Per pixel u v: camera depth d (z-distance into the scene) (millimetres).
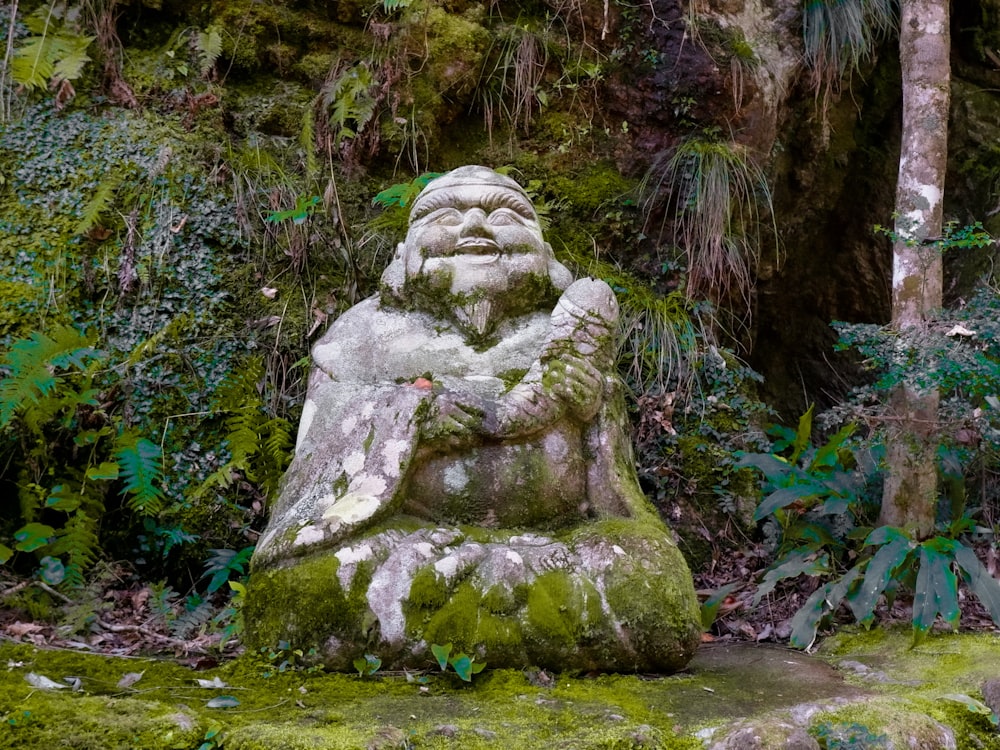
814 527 4785
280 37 5938
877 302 6848
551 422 3873
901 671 3707
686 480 5363
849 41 6258
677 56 5965
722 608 4758
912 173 4891
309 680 3252
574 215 5926
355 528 3508
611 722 2861
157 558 4727
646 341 5582
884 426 4695
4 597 4031
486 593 3393
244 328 5246
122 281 5055
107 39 5652
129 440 4570
